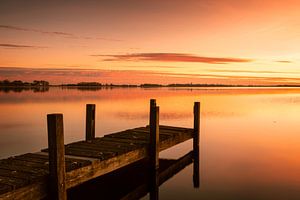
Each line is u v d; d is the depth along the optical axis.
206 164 13.43
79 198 9.23
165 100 54.41
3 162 8.11
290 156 14.77
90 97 64.38
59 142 7.08
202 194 10.00
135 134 12.77
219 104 45.53
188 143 17.80
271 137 19.45
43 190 7.04
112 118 28.34
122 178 10.93
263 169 12.61
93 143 10.79
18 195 6.48
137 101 50.41
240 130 22.14
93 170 8.38
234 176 11.82
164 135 12.72
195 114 14.80
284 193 9.98
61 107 37.59
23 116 29.47
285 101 52.81
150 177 11.16
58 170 7.07
